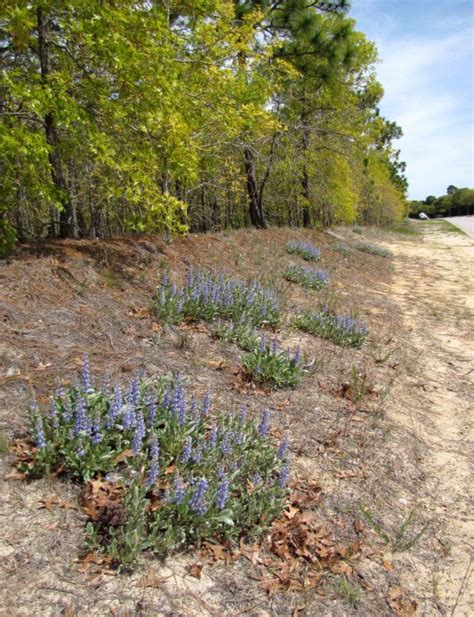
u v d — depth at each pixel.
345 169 20.84
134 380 3.93
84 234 10.08
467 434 5.52
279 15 15.77
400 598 3.19
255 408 5.04
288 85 17.45
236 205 21.23
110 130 7.48
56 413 3.72
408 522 3.70
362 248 21.31
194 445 3.93
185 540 3.23
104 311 5.93
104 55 6.54
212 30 9.31
